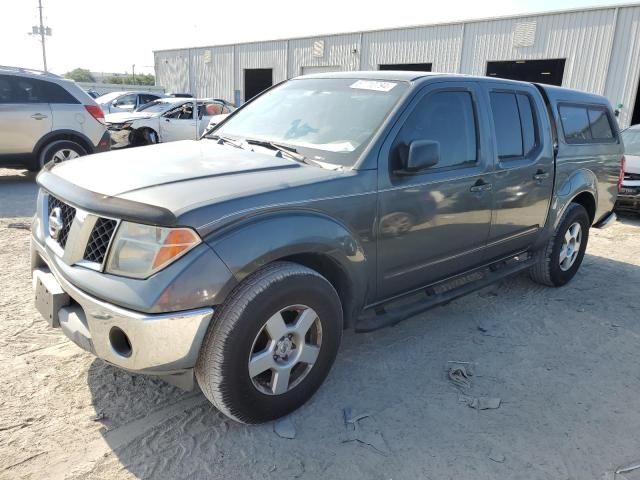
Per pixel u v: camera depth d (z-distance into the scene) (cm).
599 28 1758
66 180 289
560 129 497
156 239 242
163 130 1479
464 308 476
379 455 273
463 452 279
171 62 3622
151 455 262
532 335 427
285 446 275
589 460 279
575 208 525
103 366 337
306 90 405
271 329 273
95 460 256
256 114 409
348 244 303
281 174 295
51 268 284
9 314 404
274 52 2872
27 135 917
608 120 587
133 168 294
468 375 356
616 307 496
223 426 288
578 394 342
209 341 257
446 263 387
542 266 517
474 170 387
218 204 253
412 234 346
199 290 242
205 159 318
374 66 2439
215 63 3262
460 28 2111
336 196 297
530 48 1931
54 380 319
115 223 251
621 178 607
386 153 326
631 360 393
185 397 311
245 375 265
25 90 918
